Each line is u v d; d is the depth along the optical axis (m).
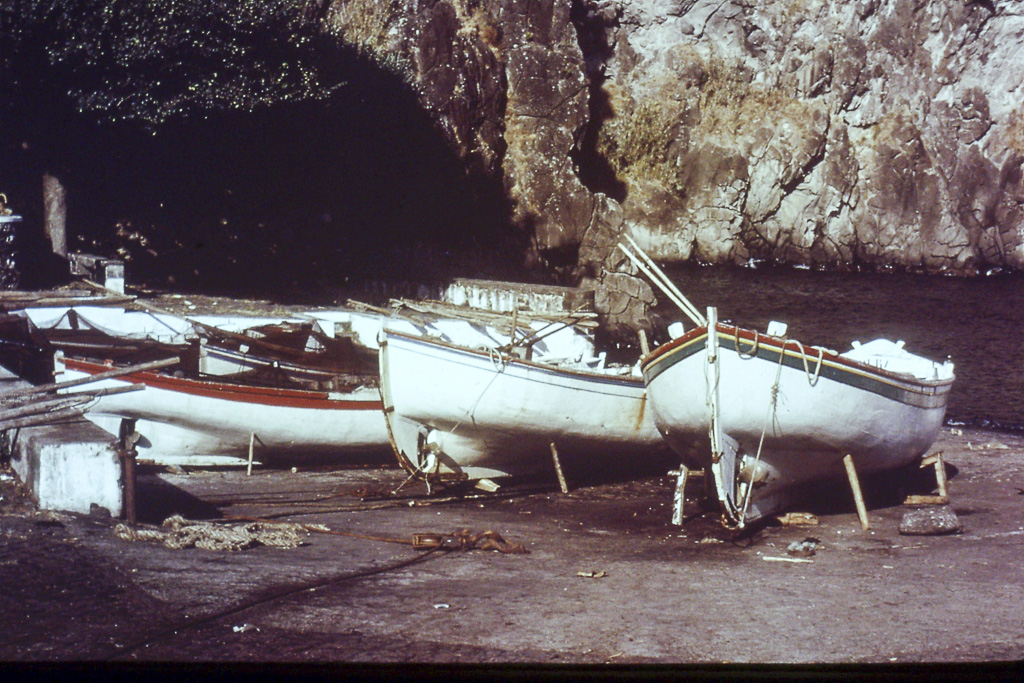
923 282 54.31
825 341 34.78
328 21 30.77
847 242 59.44
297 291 23.16
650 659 5.96
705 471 11.41
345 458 14.18
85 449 8.38
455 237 33.41
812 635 6.60
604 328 31.80
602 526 10.66
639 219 59.09
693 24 58.59
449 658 5.84
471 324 16.61
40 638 5.76
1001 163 60.59
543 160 35.84
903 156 58.53
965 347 33.53
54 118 20.50
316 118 27.77
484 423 12.38
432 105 32.97
